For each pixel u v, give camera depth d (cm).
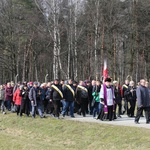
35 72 5444
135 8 4125
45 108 2175
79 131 1605
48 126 1762
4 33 4644
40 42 4825
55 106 1919
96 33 3941
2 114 2227
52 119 1881
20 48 4775
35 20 4431
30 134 1744
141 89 1653
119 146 1352
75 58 4222
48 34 4316
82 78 5162
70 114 1992
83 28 4266
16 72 4638
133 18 4153
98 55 4188
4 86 2403
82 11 4288
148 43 4497
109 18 4231
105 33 4150
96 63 3856
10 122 1989
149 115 1680
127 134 1427
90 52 4397
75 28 3962
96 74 3497
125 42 4606
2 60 4700
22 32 4641
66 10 4191
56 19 3750
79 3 4253
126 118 1916
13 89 2433
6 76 5850
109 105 1780
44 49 4994
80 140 1508
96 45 3966
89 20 4194
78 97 2022
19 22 4653
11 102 2431
